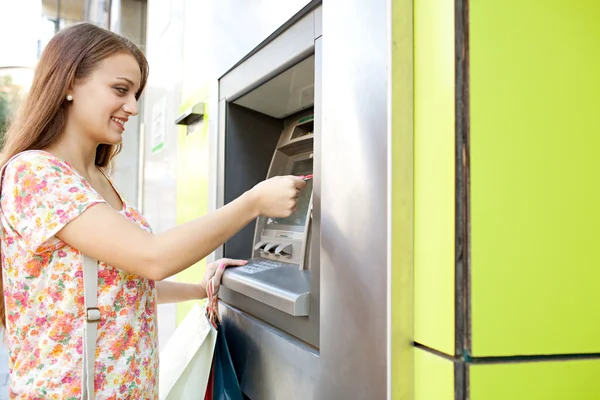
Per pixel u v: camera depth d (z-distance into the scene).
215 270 1.45
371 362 0.75
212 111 1.69
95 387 0.85
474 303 0.64
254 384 1.26
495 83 0.65
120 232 0.80
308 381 0.97
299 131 1.61
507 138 0.66
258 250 1.65
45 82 0.90
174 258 0.81
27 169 0.84
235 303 1.45
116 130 0.96
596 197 0.70
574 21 0.69
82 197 0.82
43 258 0.84
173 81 2.63
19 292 0.85
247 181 1.62
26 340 0.85
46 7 4.50
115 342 0.87
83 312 0.85
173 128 2.60
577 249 0.69
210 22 1.78
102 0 4.43
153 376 0.96
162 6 3.04
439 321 0.67
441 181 0.67
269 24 1.20
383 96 0.74
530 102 0.67
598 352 0.69
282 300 1.03
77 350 0.84
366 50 0.78
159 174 2.89
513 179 0.66
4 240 0.87
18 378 0.85
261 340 1.22
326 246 0.89
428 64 0.70
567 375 0.68
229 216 0.89
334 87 0.88
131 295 0.91
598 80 0.70
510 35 0.66
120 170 4.11
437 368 0.67
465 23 0.65
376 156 0.75
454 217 0.64
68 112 0.94
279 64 1.17
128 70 0.95
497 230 0.65
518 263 0.66
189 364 1.17
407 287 0.72
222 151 1.60
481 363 0.64
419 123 0.72
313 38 1.01
